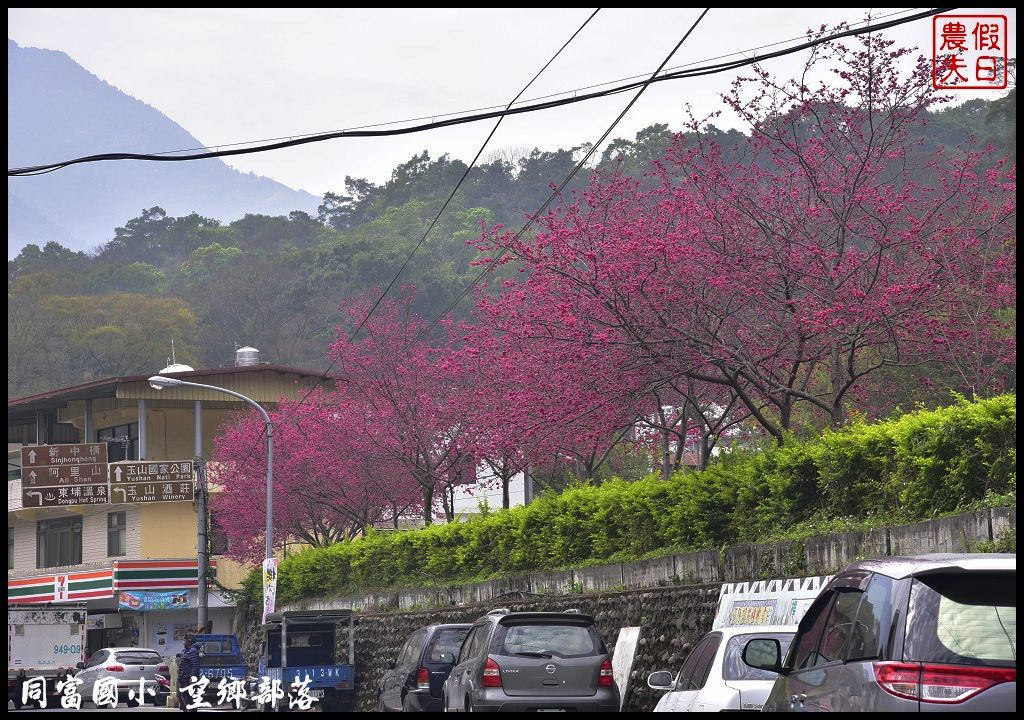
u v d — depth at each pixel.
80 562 67.19
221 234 177.50
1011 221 25.45
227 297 129.38
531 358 25.31
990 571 8.09
